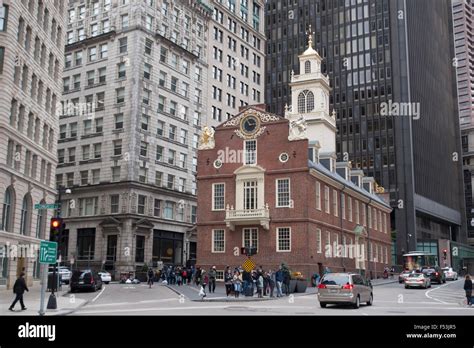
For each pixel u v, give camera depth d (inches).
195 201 3120.1
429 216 4658.0
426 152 4731.8
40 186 1855.3
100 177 2802.7
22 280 937.5
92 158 2859.3
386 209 2987.2
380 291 1696.6
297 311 932.6
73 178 2915.8
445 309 1001.5
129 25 2861.7
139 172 2743.6
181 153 3065.9
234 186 1995.6
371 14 4808.1
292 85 2544.3
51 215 1995.6
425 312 925.8
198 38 3341.5
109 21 2957.7
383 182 4416.8
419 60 4877.0
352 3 4936.0
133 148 2716.5
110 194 2728.8
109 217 2655.0
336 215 2166.6
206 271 1988.2
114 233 2655.0
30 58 1737.2
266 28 5413.4
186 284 2080.5
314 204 1927.9
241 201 1962.4
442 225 5162.4
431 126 4953.3
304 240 1833.2
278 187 1918.1
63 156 2989.7
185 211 3021.7
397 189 4323.3
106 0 2997.0
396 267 3902.6
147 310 952.9
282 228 1882.4
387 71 4618.6
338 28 4968.0
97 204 2778.1
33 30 1760.6
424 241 4335.6
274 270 1857.8
